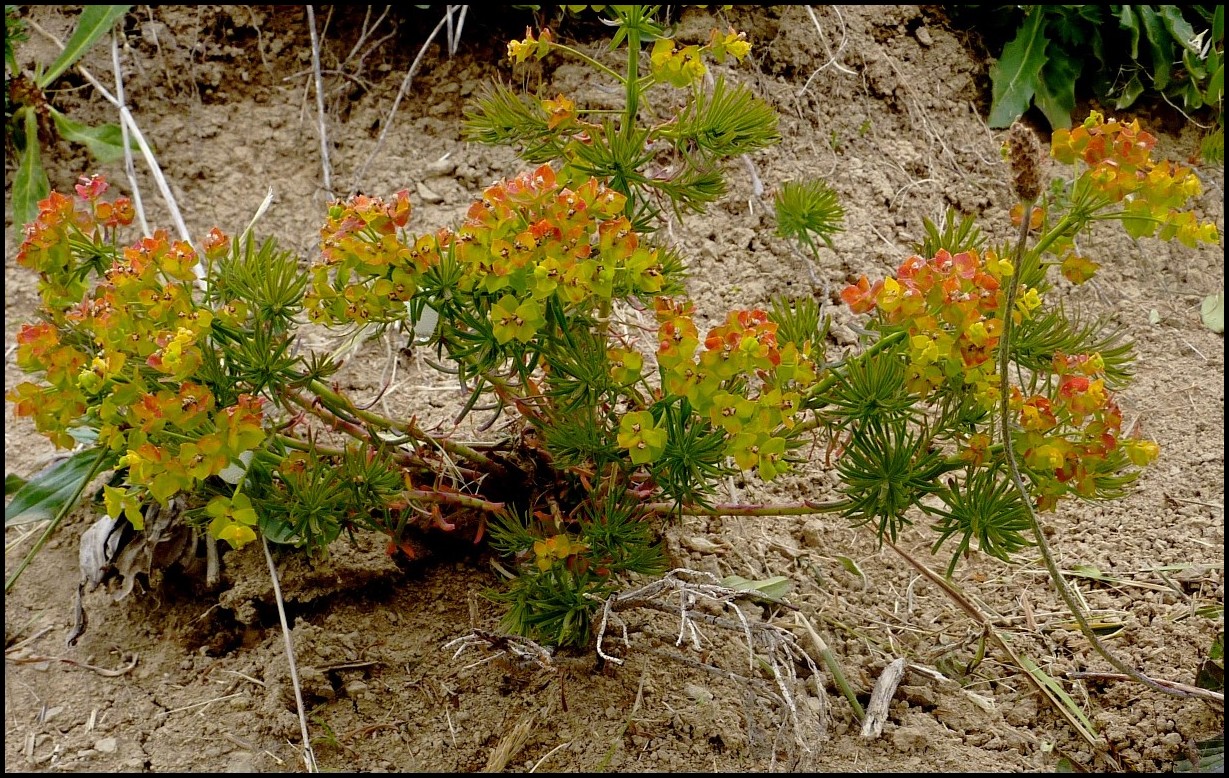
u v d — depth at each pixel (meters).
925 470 0.81
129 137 1.07
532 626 0.84
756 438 0.78
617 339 0.93
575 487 0.88
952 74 1.22
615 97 1.10
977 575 0.93
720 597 0.84
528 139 0.84
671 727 0.85
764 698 0.86
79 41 1.05
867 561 0.93
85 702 0.85
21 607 0.88
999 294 0.80
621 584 0.86
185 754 0.83
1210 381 1.03
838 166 1.12
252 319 0.82
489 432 0.92
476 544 0.88
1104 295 1.08
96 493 0.92
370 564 0.88
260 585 0.87
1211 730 0.85
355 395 0.97
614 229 0.77
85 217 0.81
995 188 1.16
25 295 1.02
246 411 0.78
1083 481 0.81
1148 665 0.88
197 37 1.12
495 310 0.78
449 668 0.86
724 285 1.05
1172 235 0.79
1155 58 1.20
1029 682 0.88
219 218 1.07
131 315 0.78
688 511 0.86
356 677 0.86
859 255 1.07
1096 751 0.85
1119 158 0.78
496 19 1.15
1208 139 1.13
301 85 1.13
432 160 1.09
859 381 0.80
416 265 0.79
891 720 0.86
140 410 0.77
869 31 1.21
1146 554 0.94
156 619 0.88
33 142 1.05
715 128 0.83
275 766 0.83
